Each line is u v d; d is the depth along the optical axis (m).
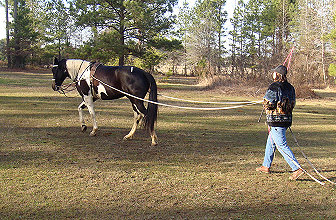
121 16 27.14
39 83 25.50
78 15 25.61
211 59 50.72
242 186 5.25
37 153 6.82
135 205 4.44
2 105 13.55
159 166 6.20
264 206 4.49
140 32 28.08
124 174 5.68
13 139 7.93
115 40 26.17
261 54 28.00
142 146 7.72
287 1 52.53
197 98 19.91
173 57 56.31
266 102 5.41
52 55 52.16
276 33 54.03
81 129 9.32
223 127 10.74
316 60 38.78
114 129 9.63
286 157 5.48
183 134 9.33
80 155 6.78
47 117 11.23
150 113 7.59
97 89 8.18
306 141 8.89
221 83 26.97
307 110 16.25
